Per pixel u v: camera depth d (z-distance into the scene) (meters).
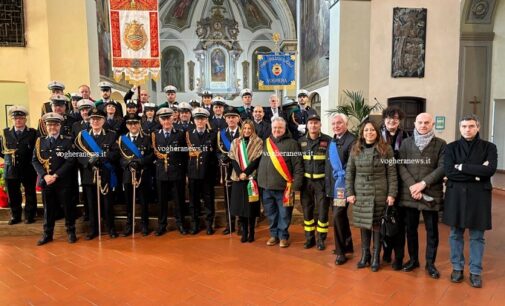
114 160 4.75
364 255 3.73
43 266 3.80
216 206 5.53
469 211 3.16
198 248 4.32
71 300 3.07
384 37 7.39
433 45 7.45
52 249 4.31
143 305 2.98
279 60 6.93
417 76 7.47
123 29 6.00
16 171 4.73
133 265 3.81
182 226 4.91
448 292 3.17
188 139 4.81
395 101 7.60
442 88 7.51
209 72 19.78
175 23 19.36
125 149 4.72
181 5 18.91
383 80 7.45
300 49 13.51
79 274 3.59
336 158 3.82
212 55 19.77
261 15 19.39
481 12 8.95
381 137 3.53
